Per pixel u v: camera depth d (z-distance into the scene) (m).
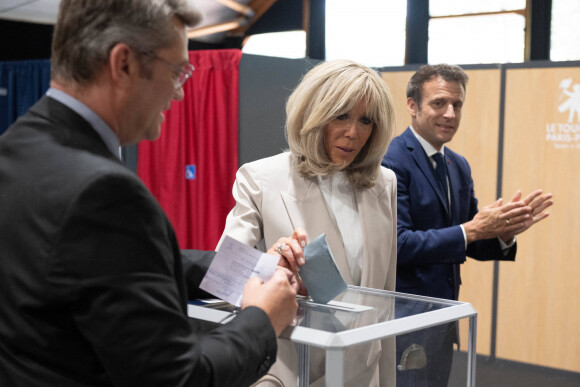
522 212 2.08
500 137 3.73
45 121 0.90
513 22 5.39
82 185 0.80
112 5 0.87
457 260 2.12
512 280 3.77
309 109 1.48
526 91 3.66
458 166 2.40
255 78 3.09
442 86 2.27
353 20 6.25
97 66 0.88
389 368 1.14
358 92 1.43
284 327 0.99
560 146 3.60
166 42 0.90
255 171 1.55
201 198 3.17
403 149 2.30
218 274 1.10
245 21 6.86
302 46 6.62
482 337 3.86
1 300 0.85
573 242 3.61
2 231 0.85
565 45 5.21
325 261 1.19
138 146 3.26
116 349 0.79
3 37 6.41
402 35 5.95
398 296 1.28
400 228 2.17
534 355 3.73
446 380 1.18
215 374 0.85
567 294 3.64
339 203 1.54
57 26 0.91
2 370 0.86
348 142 1.47
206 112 3.14
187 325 0.85
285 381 1.06
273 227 1.50
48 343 0.83
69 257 0.79
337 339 0.94
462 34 5.64
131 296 0.79
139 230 0.81
